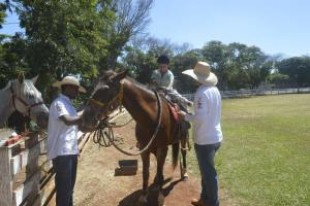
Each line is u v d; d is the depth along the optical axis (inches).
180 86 2696.9
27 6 657.0
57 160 215.3
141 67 1977.1
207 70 238.2
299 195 294.8
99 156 447.8
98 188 319.9
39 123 252.1
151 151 268.7
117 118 837.8
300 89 2987.2
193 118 235.0
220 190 310.2
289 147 510.6
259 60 3636.8
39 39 666.2
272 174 360.5
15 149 215.2
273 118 939.3
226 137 614.2
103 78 235.1
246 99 2219.5
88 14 738.2
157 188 276.8
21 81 254.2
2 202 191.2
